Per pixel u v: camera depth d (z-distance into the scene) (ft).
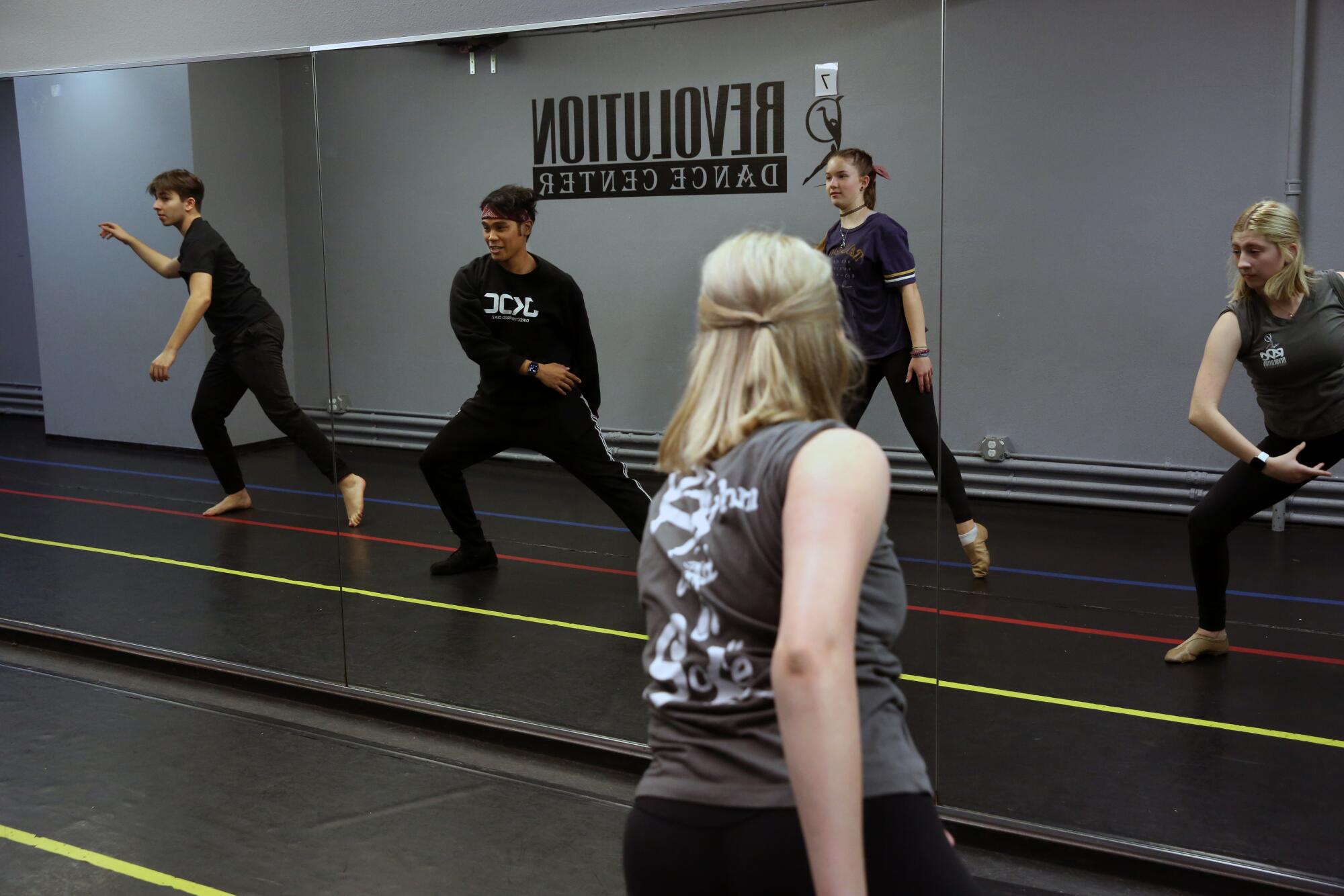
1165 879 8.25
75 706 11.74
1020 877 8.45
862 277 10.57
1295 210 10.48
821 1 10.39
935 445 10.49
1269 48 10.28
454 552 13.15
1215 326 10.06
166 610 13.98
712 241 11.12
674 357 11.51
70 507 15.19
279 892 8.22
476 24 16.67
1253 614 11.25
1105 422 11.22
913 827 3.95
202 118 13.08
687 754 4.04
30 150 14.05
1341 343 9.62
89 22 20.01
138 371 14.21
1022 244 11.13
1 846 8.89
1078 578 11.55
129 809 9.49
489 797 9.71
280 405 13.53
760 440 4.04
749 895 3.84
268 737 10.98
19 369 15.03
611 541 12.46
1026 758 9.93
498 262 12.02
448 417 12.72
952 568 11.84
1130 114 10.71
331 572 13.73
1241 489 10.46
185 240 13.46
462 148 12.02
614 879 8.37
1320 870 8.23
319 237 12.87
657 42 11.03
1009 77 10.87
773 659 3.54
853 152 10.46
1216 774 9.61
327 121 12.56
